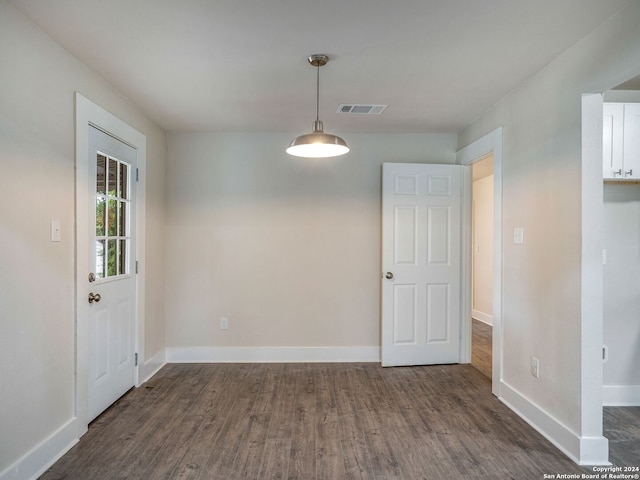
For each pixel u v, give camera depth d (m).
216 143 3.94
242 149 3.95
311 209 3.96
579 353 2.14
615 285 2.89
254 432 2.48
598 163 2.12
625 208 2.89
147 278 3.46
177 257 3.93
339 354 3.96
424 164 3.84
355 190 3.98
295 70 2.50
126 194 3.08
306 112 3.33
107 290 2.77
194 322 3.94
